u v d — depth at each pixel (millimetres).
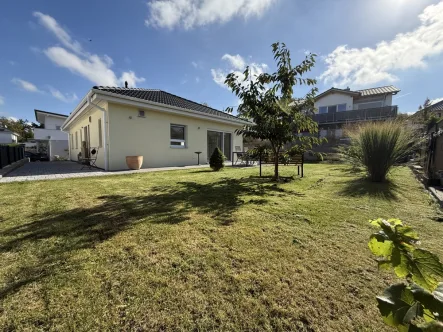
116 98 7242
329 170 7938
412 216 2678
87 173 6793
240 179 5727
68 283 1362
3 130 20844
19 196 3613
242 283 1385
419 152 6375
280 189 4363
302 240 2002
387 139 4949
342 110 18656
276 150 5961
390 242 709
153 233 2125
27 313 1126
